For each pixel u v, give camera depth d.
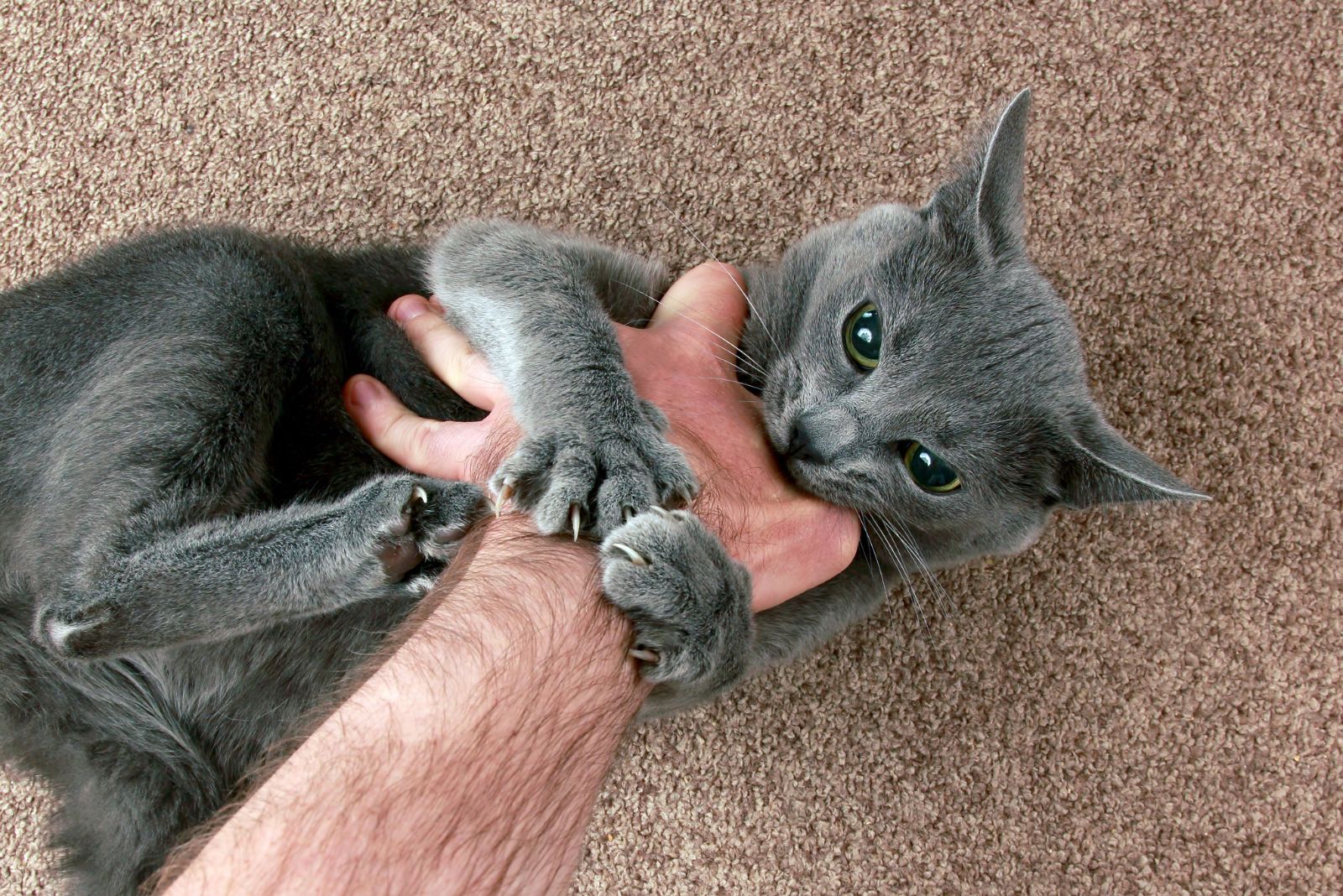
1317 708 0.53
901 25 0.55
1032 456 0.45
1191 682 0.53
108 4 0.53
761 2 0.55
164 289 0.44
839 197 0.55
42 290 0.44
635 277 0.50
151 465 0.41
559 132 0.54
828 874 0.52
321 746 0.35
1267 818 0.52
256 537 0.40
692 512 0.40
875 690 0.53
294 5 0.54
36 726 0.43
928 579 0.52
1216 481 0.53
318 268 0.48
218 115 0.54
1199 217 0.54
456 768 0.35
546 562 0.38
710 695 0.41
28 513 0.42
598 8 0.55
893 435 0.45
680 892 0.52
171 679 0.43
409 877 0.34
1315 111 0.54
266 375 0.43
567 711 0.36
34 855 0.51
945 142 0.55
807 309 0.48
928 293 0.45
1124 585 0.54
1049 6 0.55
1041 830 0.52
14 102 0.53
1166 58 0.55
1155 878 0.52
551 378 0.41
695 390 0.45
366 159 0.54
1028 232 0.54
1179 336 0.54
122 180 0.53
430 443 0.43
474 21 0.54
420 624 0.37
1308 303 0.54
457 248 0.47
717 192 0.55
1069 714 0.53
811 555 0.44
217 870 0.34
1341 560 0.53
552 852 0.36
